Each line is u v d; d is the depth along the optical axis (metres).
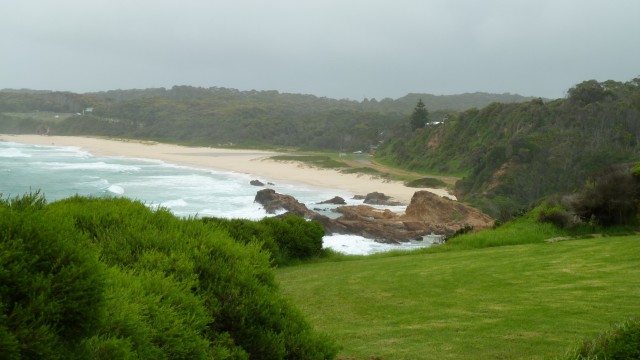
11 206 3.46
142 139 141.00
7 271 2.78
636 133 58.12
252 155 107.12
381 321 7.60
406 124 110.75
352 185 65.62
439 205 41.62
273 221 14.52
